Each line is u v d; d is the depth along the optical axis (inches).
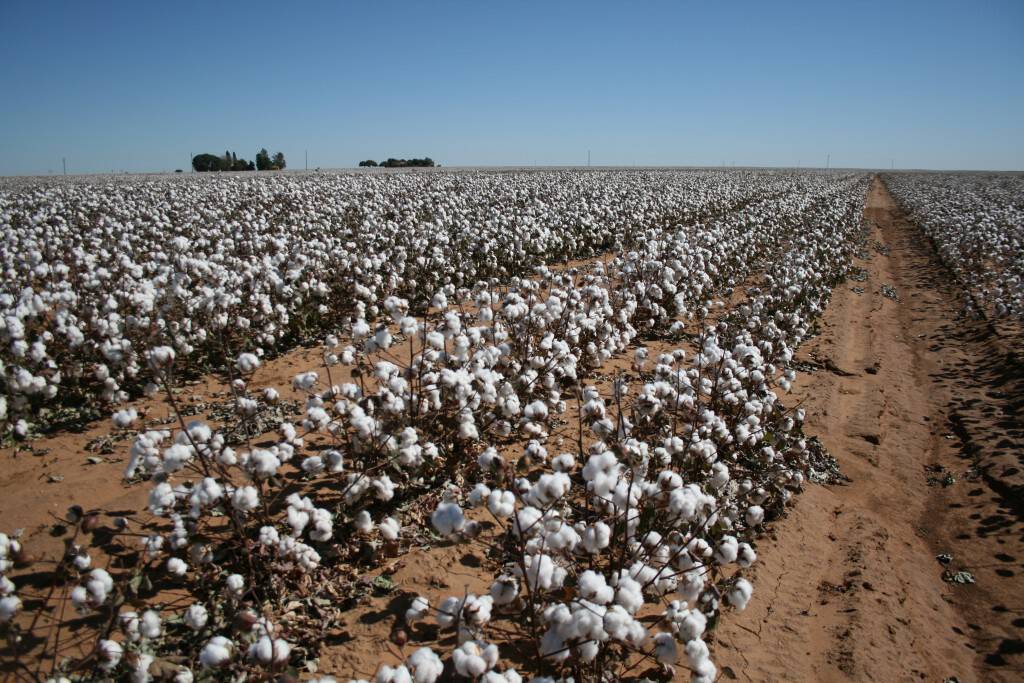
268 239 452.8
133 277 317.4
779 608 152.2
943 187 2132.1
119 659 105.3
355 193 857.5
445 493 158.2
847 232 847.7
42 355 202.4
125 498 158.6
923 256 792.9
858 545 183.2
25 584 127.1
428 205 729.6
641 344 339.9
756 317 346.6
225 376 252.7
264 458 131.2
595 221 677.3
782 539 179.0
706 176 2219.5
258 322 283.4
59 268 301.7
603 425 163.2
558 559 130.6
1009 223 950.4
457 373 174.2
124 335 236.2
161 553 135.9
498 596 108.8
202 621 113.7
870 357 377.4
